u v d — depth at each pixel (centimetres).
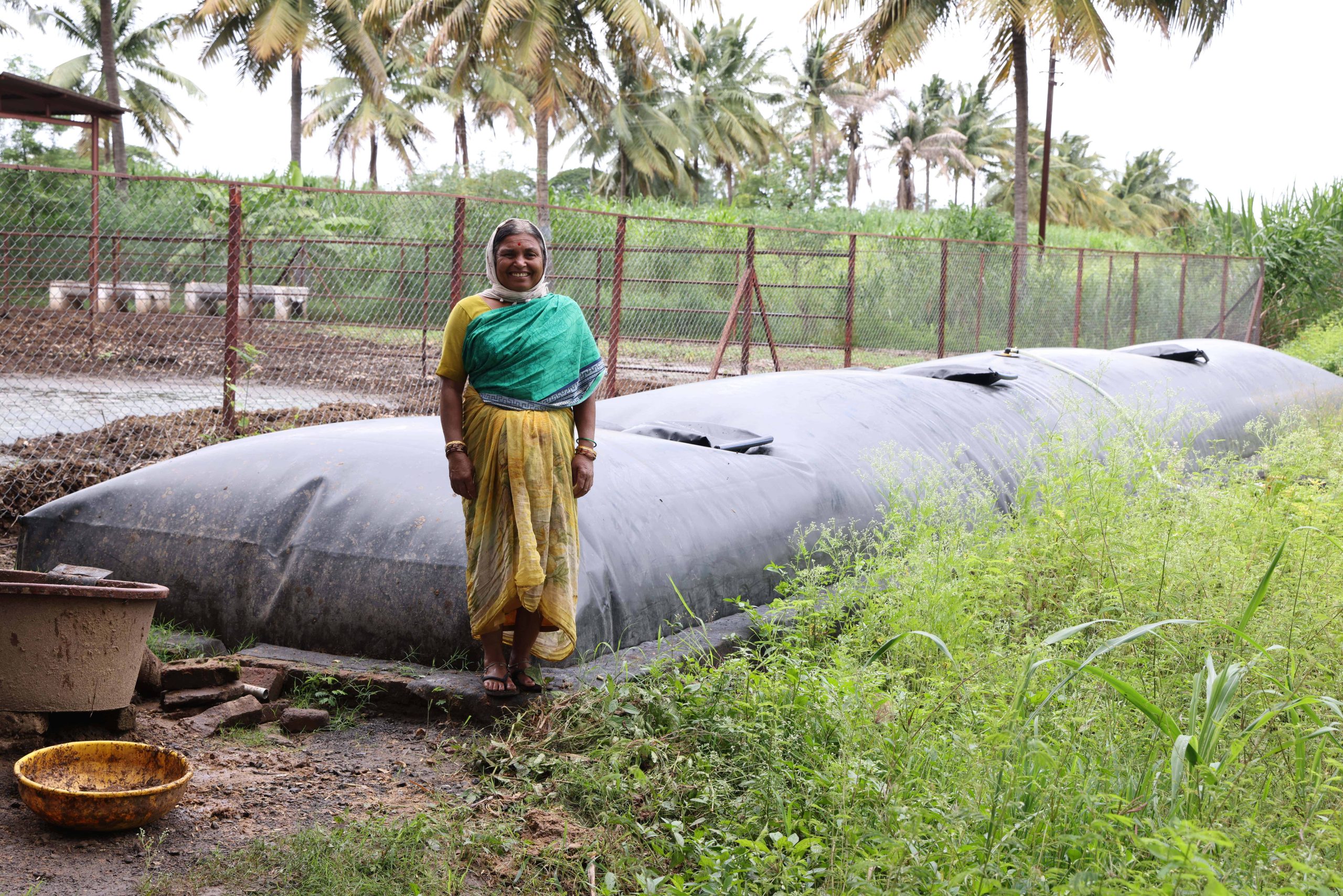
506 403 319
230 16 3300
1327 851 239
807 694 319
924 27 2228
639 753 305
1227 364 1004
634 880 254
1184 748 241
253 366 841
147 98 4116
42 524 434
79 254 1642
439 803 287
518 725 328
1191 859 192
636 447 471
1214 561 379
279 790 295
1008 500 605
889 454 545
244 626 403
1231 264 2080
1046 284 1744
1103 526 401
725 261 1844
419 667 371
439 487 403
